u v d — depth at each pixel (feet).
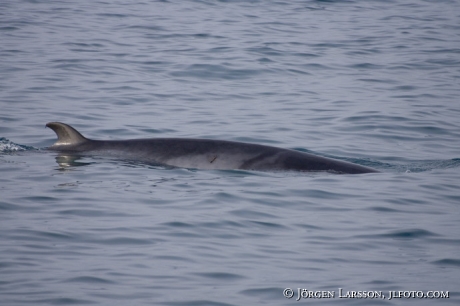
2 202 175.32
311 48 384.68
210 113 274.57
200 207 176.24
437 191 195.00
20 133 241.14
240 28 423.23
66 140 222.07
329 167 208.03
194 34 402.72
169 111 275.59
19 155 215.51
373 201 185.37
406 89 317.22
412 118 273.95
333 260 149.89
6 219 164.86
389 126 263.90
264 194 186.80
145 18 437.99
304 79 330.13
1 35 381.60
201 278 139.23
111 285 134.51
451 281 140.56
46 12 443.32
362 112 279.90
